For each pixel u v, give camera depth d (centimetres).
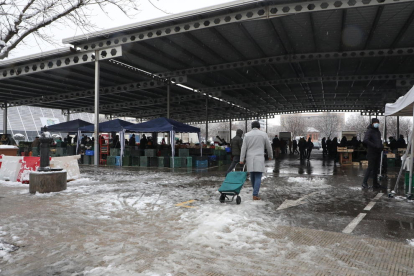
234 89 2791
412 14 1286
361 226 506
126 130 1794
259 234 460
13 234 466
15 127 5247
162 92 2933
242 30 1474
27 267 347
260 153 712
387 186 948
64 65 1736
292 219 548
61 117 6266
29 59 1761
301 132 7644
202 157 1639
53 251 395
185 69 2130
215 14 1309
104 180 1080
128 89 2514
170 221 536
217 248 404
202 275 325
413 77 2236
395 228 496
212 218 551
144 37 1472
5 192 834
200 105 3719
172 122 1695
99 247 409
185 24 1366
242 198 751
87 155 1836
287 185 966
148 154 1680
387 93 3005
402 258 370
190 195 786
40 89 2695
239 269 339
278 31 1491
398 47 1695
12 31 496
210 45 1678
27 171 1030
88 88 2678
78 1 497
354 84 2684
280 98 3388
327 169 1515
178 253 386
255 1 1195
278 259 367
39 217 566
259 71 2245
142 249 401
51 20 503
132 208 637
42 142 854
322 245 414
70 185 959
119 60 1862
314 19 1350
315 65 2105
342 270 337
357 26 1426
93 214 588
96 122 1734
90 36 1532
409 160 805
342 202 701
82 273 330
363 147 1862
